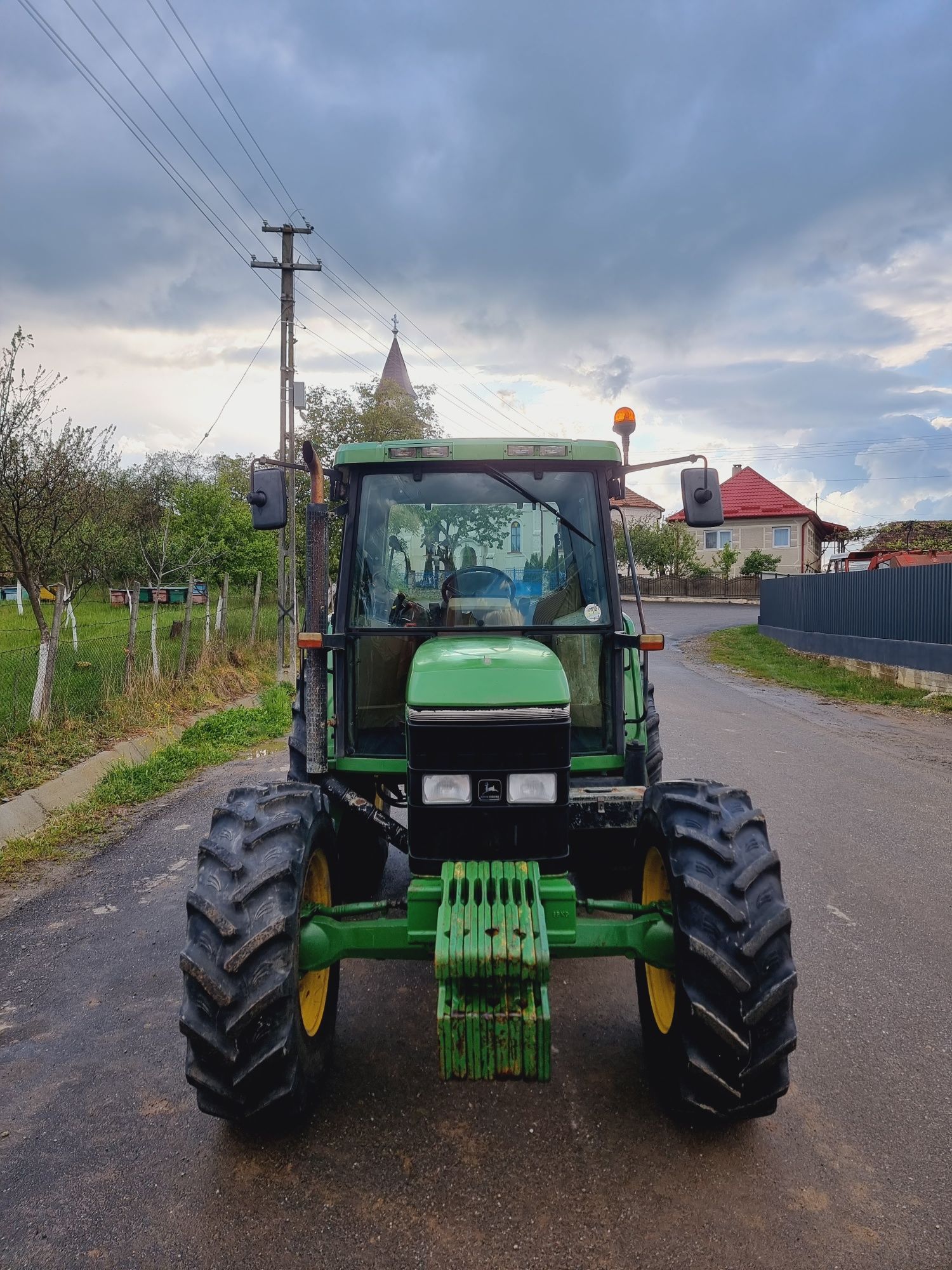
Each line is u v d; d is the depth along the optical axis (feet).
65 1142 9.07
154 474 123.54
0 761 23.11
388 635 11.71
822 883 16.65
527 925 8.17
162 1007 11.94
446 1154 8.80
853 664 55.72
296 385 44.91
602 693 11.96
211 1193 8.27
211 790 23.65
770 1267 7.32
